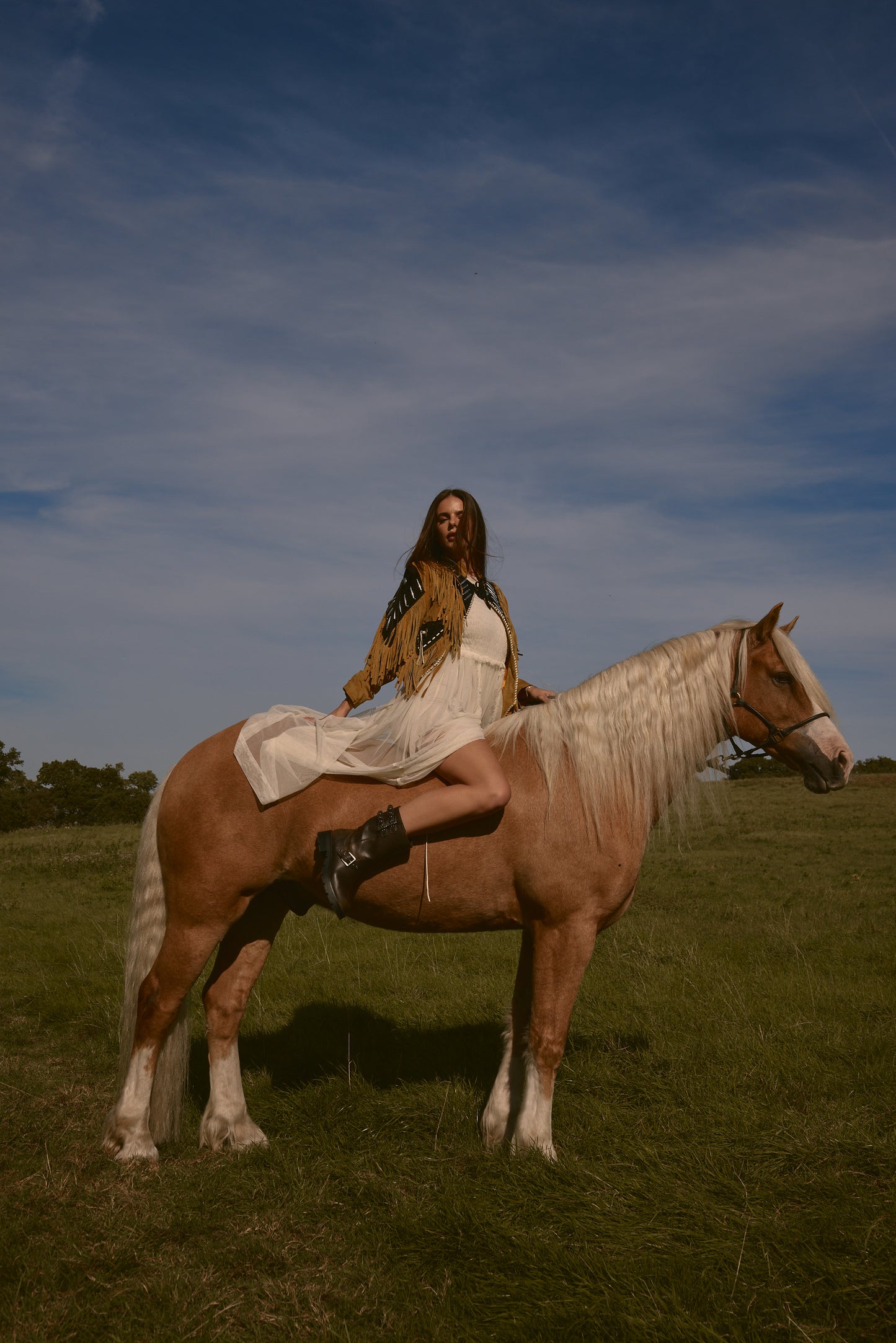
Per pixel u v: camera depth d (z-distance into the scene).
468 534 3.35
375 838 2.78
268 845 3.06
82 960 6.48
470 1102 3.54
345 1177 2.91
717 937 7.76
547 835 2.89
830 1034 4.49
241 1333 2.11
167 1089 3.19
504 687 3.38
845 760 3.14
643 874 12.67
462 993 5.57
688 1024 4.71
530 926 3.02
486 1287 2.25
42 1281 2.30
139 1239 2.51
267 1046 4.55
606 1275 2.27
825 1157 2.94
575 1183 2.73
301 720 3.23
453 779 2.94
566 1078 3.88
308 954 6.90
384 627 3.20
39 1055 4.45
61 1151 3.09
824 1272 2.26
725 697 3.21
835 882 11.77
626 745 3.02
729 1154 3.00
